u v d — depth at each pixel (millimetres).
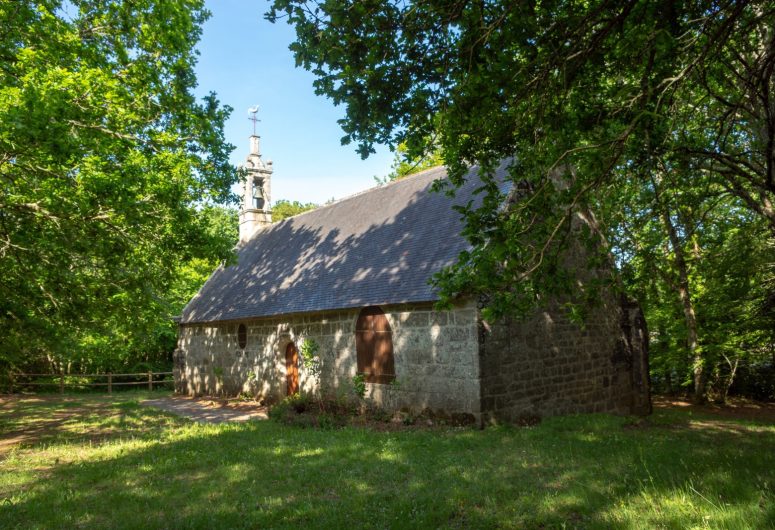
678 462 6902
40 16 9891
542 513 5055
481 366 10586
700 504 4875
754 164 10602
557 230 5641
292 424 11680
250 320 18062
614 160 5613
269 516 5277
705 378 17047
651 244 15352
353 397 13508
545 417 11828
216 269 24797
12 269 11172
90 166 9500
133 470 7578
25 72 9273
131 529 5105
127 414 15211
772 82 8742
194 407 16969
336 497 5988
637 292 16391
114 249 11102
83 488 6699
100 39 11258
